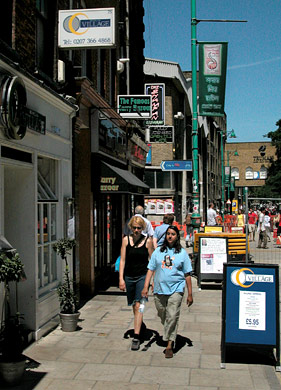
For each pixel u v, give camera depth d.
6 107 5.88
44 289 7.82
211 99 14.75
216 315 8.88
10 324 5.45
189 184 38.56
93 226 11.27
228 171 55.75
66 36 8.85
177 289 6.51
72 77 9.63
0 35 6.52
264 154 76.81
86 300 10.41
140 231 7.21
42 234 7.86
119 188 10.91
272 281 6.10
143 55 20.05
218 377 5.70
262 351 6.68
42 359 6.34
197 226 15.62
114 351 6.69
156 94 19.62
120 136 14.05
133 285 7.17
